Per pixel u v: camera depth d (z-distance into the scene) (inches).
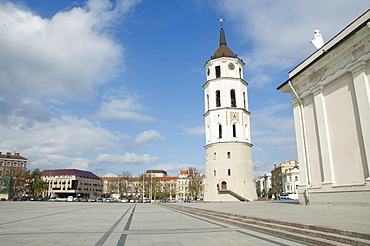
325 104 887.7
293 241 329.4
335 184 824.9
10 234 398.0
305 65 1010.1
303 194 959.0
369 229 314.3
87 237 370.3
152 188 4522.6
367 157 717.3
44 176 5275.6
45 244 317.7
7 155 4431.6
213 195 2144.4
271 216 511.5
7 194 3395.7
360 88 745.0
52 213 896.9
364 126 729.6
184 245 310.5
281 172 4475.9
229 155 2170.3
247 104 2386.8
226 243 318.7
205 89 2443.4
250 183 2180.1
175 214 853.8
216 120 2262.6
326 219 433.4
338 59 828.6
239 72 2391.7
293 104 1048.2
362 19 775.1
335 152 836.0
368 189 711.7
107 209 1222.3
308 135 966.4
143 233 406.9
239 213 615.5
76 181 5187.0
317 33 1032.2
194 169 3754.9
